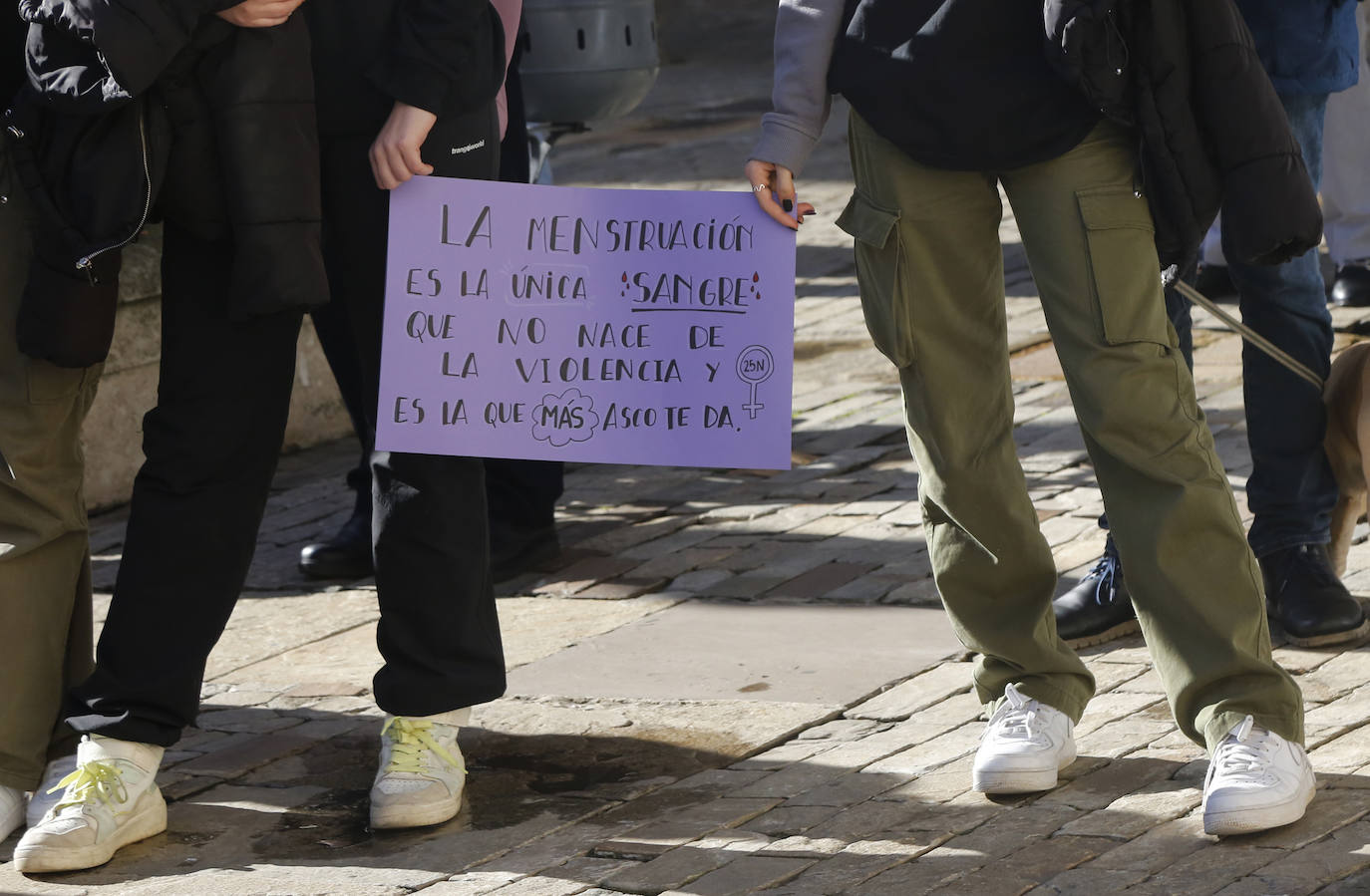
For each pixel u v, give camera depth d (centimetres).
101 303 758
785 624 1027
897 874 690
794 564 1138
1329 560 944
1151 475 698
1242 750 697
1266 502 938
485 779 838
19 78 785
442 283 771
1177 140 676
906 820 744
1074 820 727
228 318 754
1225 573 699
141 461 1444
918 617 1022
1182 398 702
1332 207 1683
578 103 1426
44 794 796
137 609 768
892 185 721
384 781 788
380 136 749
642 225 773
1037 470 1295
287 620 1109
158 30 685
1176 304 928
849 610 1042
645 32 1434
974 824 734
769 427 773
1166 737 809
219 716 945
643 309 776
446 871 734
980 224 727
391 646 788
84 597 831
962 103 692
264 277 722
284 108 724
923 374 737
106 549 1300
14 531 793
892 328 731
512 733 893
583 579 1141
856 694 909
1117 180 693
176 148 725
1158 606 707
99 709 770
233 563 778
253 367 762
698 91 3956
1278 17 938
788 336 768
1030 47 690
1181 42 670
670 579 1133
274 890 723
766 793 791
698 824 762
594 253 775
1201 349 1611
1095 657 930
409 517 784
